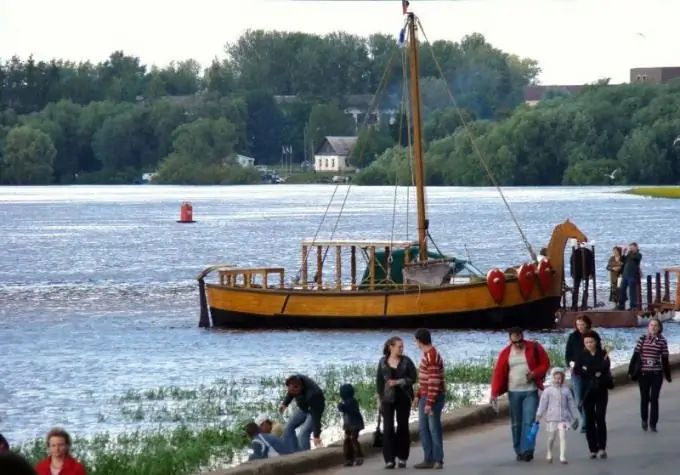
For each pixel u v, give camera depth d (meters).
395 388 63.53
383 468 64.00
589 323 66.12
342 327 149.25
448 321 146.62
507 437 72.44
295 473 63.41
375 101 185.12
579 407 67.94
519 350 65.06
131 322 165.25
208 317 159.62
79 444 78.19
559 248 146.50
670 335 136.88
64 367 124.88
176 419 90.56
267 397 99.88
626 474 61.25
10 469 26.77
